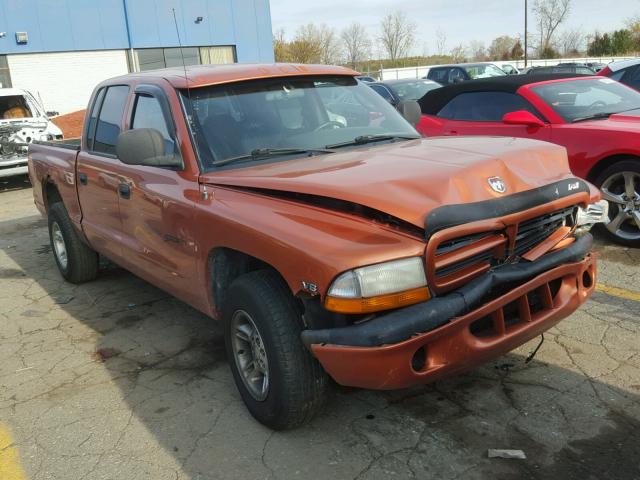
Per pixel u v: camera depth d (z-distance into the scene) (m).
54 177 5.84
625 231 5.95
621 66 9.36
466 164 3.00
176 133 3.84
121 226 4.65
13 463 3.23
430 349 2.72
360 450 3.12
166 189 3.85
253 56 28.66
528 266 2.99
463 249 2.80
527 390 3.53
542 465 2.89
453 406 3.44
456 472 2.90
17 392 3.99
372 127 4.20
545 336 4.16
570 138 6.10
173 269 3.97
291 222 2.95
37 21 23.50
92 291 5.91
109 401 3.80
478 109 7.18
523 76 7.12
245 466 3.07
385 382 2.69
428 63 54.91
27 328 5.08
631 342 4.00
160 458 3.19
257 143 3.81
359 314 2.70
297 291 2.82
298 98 4.15
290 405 3.06
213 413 3.58
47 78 24.09
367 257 2.62
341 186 2.90
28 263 7.09
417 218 2.68
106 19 24.81
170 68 4.63
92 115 5.29
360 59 55.47
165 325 4.97
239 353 3.43
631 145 5.64
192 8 26.45
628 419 3.19
